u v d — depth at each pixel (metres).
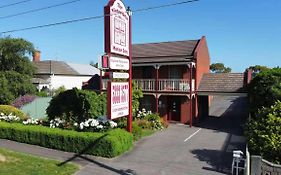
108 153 14.55
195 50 27.69
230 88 26.58
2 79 31.70
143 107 29.33
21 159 13.62
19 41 34.84
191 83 25.72
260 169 11.12
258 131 13.17
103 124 16.81
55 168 12.49
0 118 20.88
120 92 13.78
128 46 14.31
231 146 17.42
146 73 29.88
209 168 13.12
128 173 12.29
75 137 15.34
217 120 28.97
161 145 17.55
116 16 13.02
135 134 18.53
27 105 29.70
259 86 19.05
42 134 16.55
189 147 17.11
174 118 28.27
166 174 12.27
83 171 12.37
